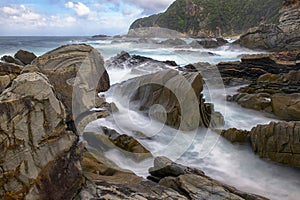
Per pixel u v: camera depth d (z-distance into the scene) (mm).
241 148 5395
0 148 2312
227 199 3117
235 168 4773
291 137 4910
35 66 3316
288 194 4195
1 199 2324
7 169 2340
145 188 3078
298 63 13758
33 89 2500
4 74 3656
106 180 3139
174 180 3496
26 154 2430
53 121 2635
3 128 2324
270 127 5223
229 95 9008
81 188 2879
